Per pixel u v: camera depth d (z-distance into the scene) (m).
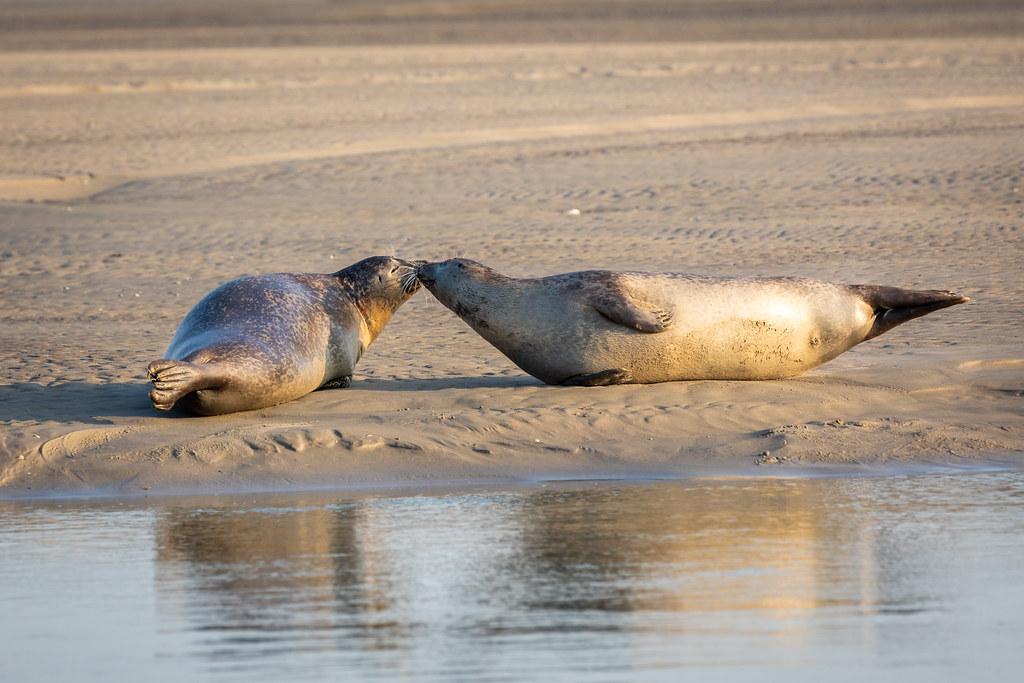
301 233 74.38
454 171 92.19
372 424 37.00
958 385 40.47
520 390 40.50
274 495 32.94
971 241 66.62
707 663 20.98
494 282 41.31
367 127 113.62
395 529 29.22
